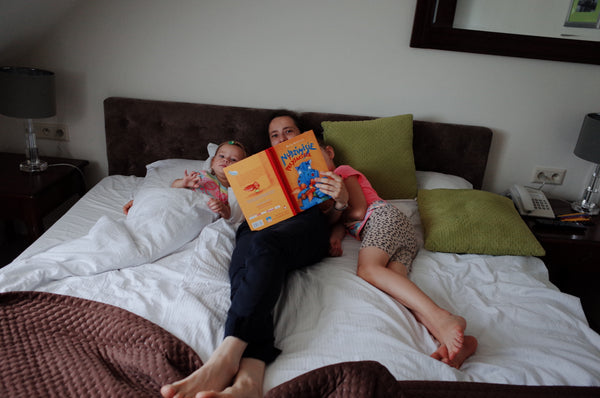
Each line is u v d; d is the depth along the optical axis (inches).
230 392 36.1
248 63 85.3
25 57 84.0
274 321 48.8
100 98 87.3
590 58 82.0
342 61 85.1
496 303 55.4
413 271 60.8
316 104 88.5
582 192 93.3
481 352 47.5
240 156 71.2
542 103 87.0
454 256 65.7
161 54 84.4
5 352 39.9
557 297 56.3
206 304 47.0
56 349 40.5
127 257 52.9
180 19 81.9
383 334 44.7
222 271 53.8
